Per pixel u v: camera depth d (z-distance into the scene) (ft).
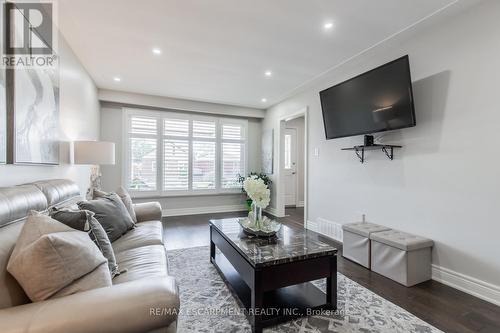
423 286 7.33
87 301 2.85
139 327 2.86
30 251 3.02
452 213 7.31
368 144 9.29
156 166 16.83
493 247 6.47
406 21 7.52
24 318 2.57
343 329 5.37
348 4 6.75
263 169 19.29
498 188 6.38
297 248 6.06
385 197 9.36
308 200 13.73
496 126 6.41
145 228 7.79
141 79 12.74
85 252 3.56
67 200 6.63
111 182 15.81
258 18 7.41
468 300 6.56
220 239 7.72
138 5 6.78
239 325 5.50
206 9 6.98
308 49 9.32
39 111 6.39
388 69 8.27
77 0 6.51
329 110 10.99
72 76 9.43
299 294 6.44
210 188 18.38
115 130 15.87
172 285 3.32
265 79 12.51
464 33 7.01
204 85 13.53
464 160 7.04
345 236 9.53
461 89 7.09
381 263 8.05
